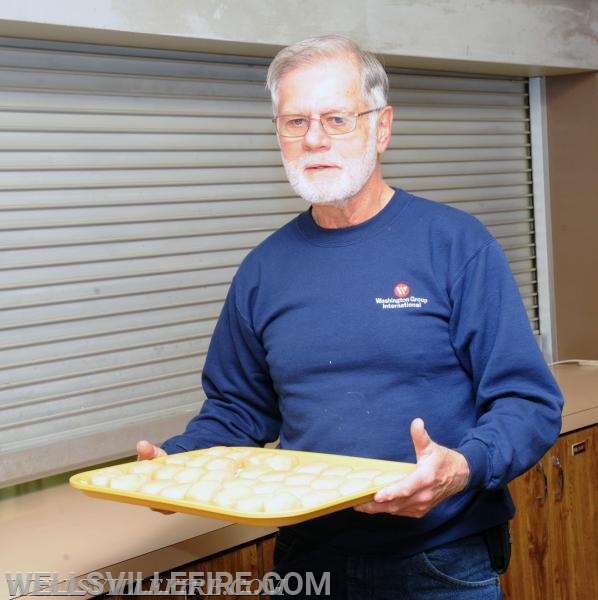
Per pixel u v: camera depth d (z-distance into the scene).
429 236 1.75
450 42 3.15
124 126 2.66
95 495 1.67
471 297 1.70
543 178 3.85
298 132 1.74
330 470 1.62
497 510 1.77
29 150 2.49
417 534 1.72
